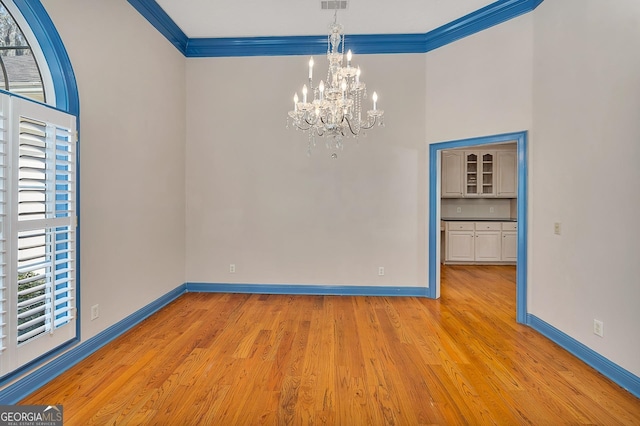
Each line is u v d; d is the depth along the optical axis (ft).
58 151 7.31
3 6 6.89
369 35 13.17
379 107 13.50
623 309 7.20
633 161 6.97
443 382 7.30
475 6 11.31
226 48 13.74
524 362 8.23
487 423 5.98
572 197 8.80
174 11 11.65
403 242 13.67
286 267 13.99
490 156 21.56
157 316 11.29
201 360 8.21
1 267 6.16
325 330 10.15
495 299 13.43
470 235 20.79
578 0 8.54
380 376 7.53
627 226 7.11
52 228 7.25
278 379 7.38
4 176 6.14
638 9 6.82
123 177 9.81
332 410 6.32
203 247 14.15
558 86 9.34
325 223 13.85
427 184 13.46
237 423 5.95
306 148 13.82
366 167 13.67
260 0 11.03
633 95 6.96
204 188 14.05
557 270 9.37
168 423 5.93
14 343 6.38
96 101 8.63
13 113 6.24
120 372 7.63
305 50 13.64
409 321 10.96
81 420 5.97
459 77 12.32
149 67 11.18
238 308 12.14
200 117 13.96
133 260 10.38
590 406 6.48
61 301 7.43
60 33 7.48
